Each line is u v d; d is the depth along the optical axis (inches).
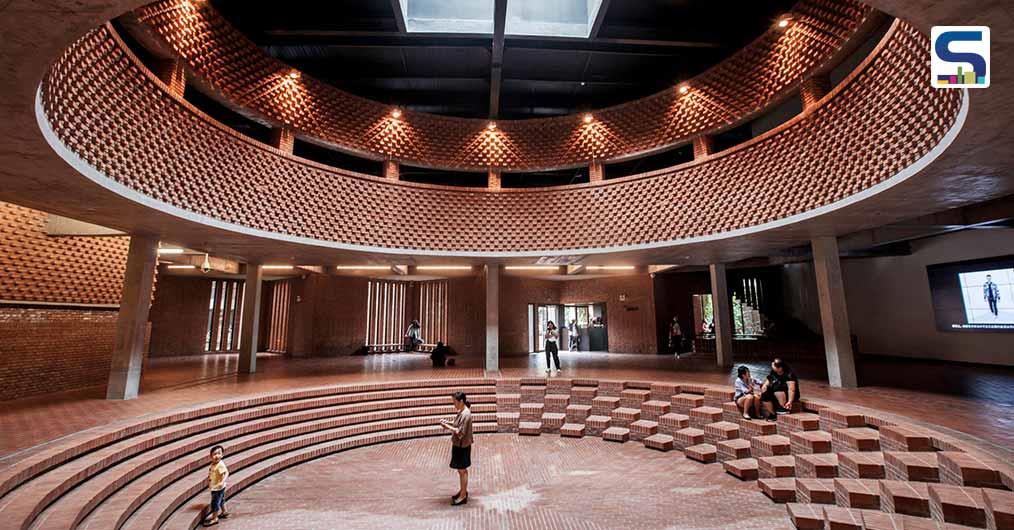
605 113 474.6
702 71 458.9
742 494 227.8
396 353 710.5
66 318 344.8
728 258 499.2
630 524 194.5
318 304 641.0
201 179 321.1
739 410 299.1
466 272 654.5
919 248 494.6
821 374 425.7
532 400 388.5
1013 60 131.6
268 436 286.7
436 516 204.8
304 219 393.1
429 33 363.6
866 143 283.1
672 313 689.6
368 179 436.8
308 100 416.5
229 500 224.7
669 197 423.2
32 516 149.1
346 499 225.6
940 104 215.0
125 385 307.4
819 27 333.1
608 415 361.1
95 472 193.2
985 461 168.4
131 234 334.6
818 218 317.7
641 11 373.1
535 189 470.3
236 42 362.3
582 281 740.0
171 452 230.8
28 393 313.4
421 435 346.0
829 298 355.3
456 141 484.1
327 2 359.3
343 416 337.4
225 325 702.5
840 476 218.8
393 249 434.9
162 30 302.7
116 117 250.8
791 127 345.4
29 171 213.9
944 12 112.1
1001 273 413.4
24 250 313.0
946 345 464.4
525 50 425.4
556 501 220.8
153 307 630.5
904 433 207.6
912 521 161.2
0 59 125.0
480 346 665.0
